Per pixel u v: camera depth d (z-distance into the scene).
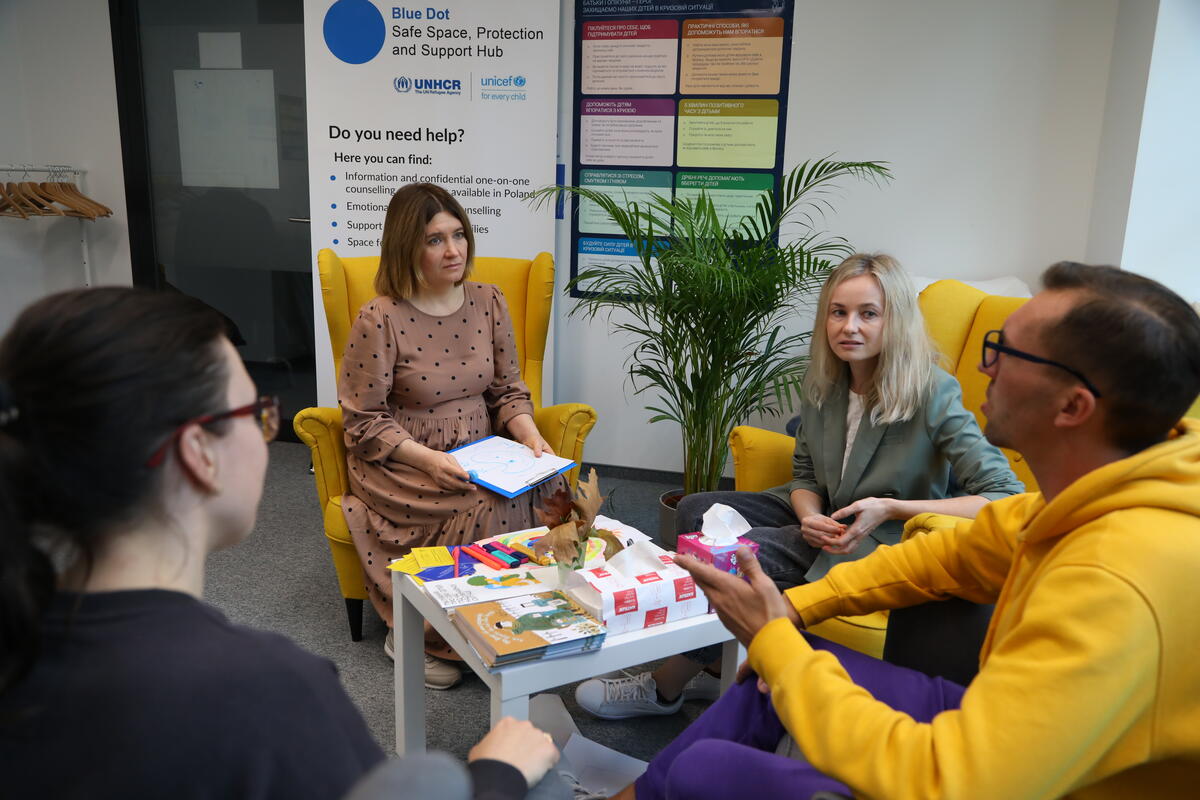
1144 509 0.88
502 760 0.88
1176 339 0.88
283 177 4.17
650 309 3.75
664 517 3.22
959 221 3.46
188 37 4.09
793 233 3.62
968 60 3.32
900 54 3.38
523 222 3.71
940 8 3.31
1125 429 0.93
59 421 0.59
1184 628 0.83
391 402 2.43
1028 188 3.37
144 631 0.61
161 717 0.57
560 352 3.96
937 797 0.84
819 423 2.15
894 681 1.25
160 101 4.18
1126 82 3.02
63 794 0.56
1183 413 0.91
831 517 1.98
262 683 0.60
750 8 3.46
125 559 0.64
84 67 4.15
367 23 3.61
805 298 3.60
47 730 0.57
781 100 3.51
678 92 3.59
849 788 0.95
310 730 0.61
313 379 4.40
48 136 4.27
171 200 4.29
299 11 3.97
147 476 0.63
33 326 0.61
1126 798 0.92
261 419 0.73
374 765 0.65
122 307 0.63
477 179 3.69
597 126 3.70
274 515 3.44
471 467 2.24
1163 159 2.90
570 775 1.62
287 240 4.25
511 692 1.44
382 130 3.70
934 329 2.62
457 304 2.46
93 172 4.27
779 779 1.06
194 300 0.69
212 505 0.69
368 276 2.76
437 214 2.29
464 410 2.46
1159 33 2.79
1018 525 1.22
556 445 2.60
